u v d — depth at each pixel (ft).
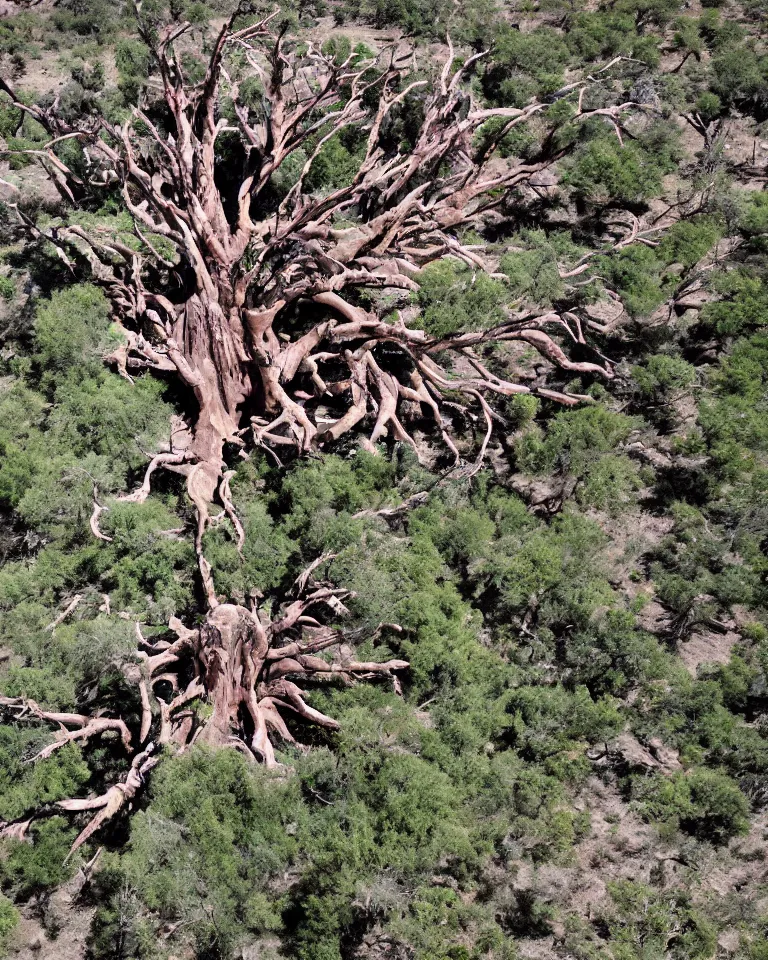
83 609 120.26
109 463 135.23
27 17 242.99
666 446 149.38
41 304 156.04
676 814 108.06
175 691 114.32
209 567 122.42
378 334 142.00
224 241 144.05
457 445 149.69
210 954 95.96
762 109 219.20
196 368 139.23
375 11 246.06
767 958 96.07
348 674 115.03
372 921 98.48
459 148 174.81
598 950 98.22
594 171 186.80
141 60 205.46
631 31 239.09
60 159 183.42
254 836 96.22
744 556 133.90
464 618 123.85
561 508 140.56
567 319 161.07
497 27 237.45
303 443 132.87
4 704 105.09
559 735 112.16
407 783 100.83
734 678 119.14
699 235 175.52
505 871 102.73
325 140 175.94
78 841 100.17
